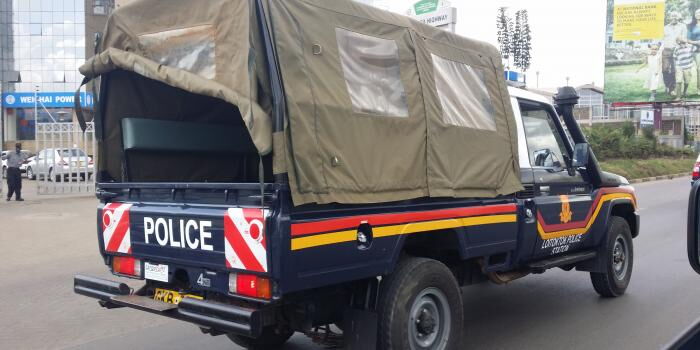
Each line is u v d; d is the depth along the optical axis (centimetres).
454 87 491
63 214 1500
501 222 515
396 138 424
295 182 355
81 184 1925
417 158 438
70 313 668
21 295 745
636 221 746
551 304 685
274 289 355
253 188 365
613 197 684
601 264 677
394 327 410
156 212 431
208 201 400
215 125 539
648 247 1045
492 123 523
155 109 520
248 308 368
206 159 543
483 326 600
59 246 1077
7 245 1085
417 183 436
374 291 421
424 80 455
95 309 684
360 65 414
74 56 5556
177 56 425
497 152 519
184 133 514
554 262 595
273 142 353
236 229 371
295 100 362
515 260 544
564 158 638
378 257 405
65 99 5250
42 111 5269
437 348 448
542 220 569
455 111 483
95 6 5562
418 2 1562
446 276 452
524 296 725
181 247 413
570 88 654
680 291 733
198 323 381
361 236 395
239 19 379
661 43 3778
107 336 588
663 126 5591
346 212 388
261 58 367
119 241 466
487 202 506
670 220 1409
